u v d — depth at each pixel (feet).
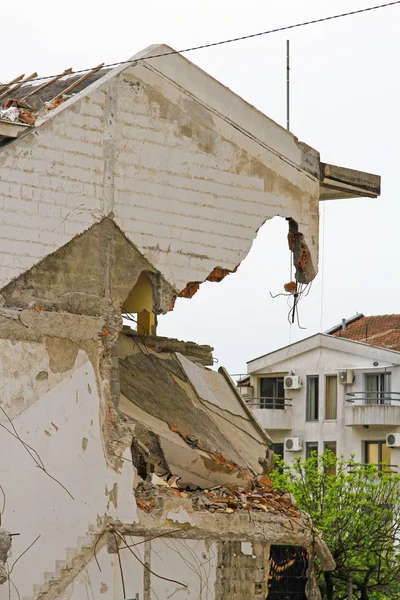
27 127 90.22
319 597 103.35
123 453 93.25
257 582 98.43
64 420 89.86
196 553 95.71
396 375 225.35
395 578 144.97
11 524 85.87
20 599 85.81
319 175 112.16
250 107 106.11
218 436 106.83
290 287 112.98
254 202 105.91
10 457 86.28
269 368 240.53
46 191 91.09
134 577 92.22
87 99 93.97
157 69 98.89
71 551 89.10
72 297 92.12
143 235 97.35
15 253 88.94
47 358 89.30
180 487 100.78
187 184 100.78
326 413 231.50
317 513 154.10
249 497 102.06
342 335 251.80
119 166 96.02
